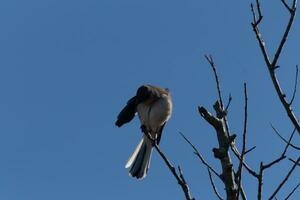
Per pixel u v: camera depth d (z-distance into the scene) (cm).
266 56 961
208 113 1034
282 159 861
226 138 1012
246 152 896
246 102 893
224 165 978
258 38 970
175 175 945
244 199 884
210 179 947
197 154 961
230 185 959
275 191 848
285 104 932
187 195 918
